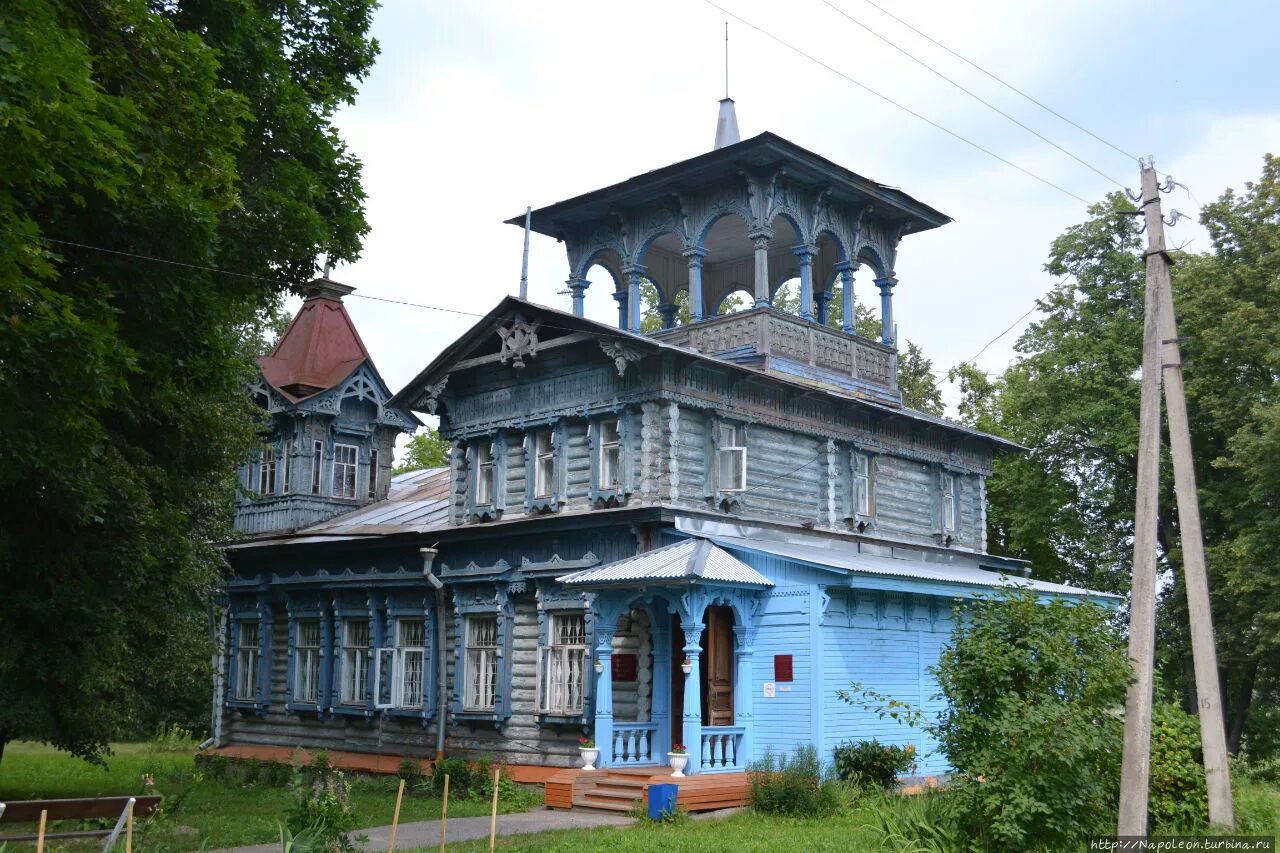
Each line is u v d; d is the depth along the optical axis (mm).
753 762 22531
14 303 12664
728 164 27719
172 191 14570
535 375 27562
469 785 25188
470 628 28031
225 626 35938
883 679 23844
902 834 16156
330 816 15508
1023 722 14500
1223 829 16516
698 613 21703
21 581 18641
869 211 31047
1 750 20109
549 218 30906
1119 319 39031
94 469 17391
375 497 36906
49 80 11031
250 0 18672
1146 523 15992
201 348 17594
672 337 29406
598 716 22688
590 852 16297
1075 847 14852
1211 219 37719
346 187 20500
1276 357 32531
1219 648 36625
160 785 28328
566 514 25969
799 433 28297
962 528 33938
